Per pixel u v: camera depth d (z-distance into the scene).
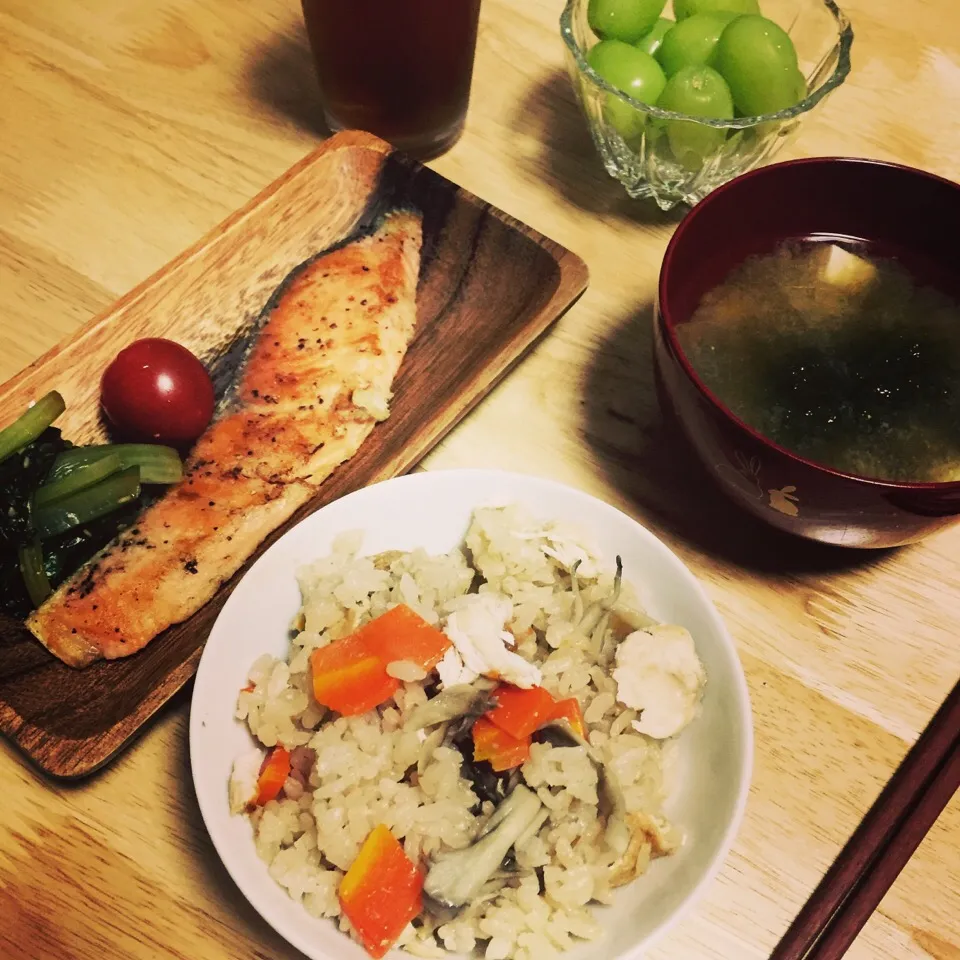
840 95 0.43
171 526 0.33
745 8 0.38
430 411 0.34
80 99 0.42
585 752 0.28
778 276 0.34
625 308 0.38
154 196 0.40
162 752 0.30
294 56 0.44
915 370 0.32
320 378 0.35
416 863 0.27
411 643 0.29
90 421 0.34
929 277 0.34
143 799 0.29
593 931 0.26
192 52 0.44
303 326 0.36
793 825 0.29
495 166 0.41
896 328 0.33
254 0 0.45
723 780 0.27
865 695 0.31
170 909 0.28
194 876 0.28
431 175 0.37
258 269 0.37
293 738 0.28
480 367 0.34
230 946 0.27
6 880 0.28
